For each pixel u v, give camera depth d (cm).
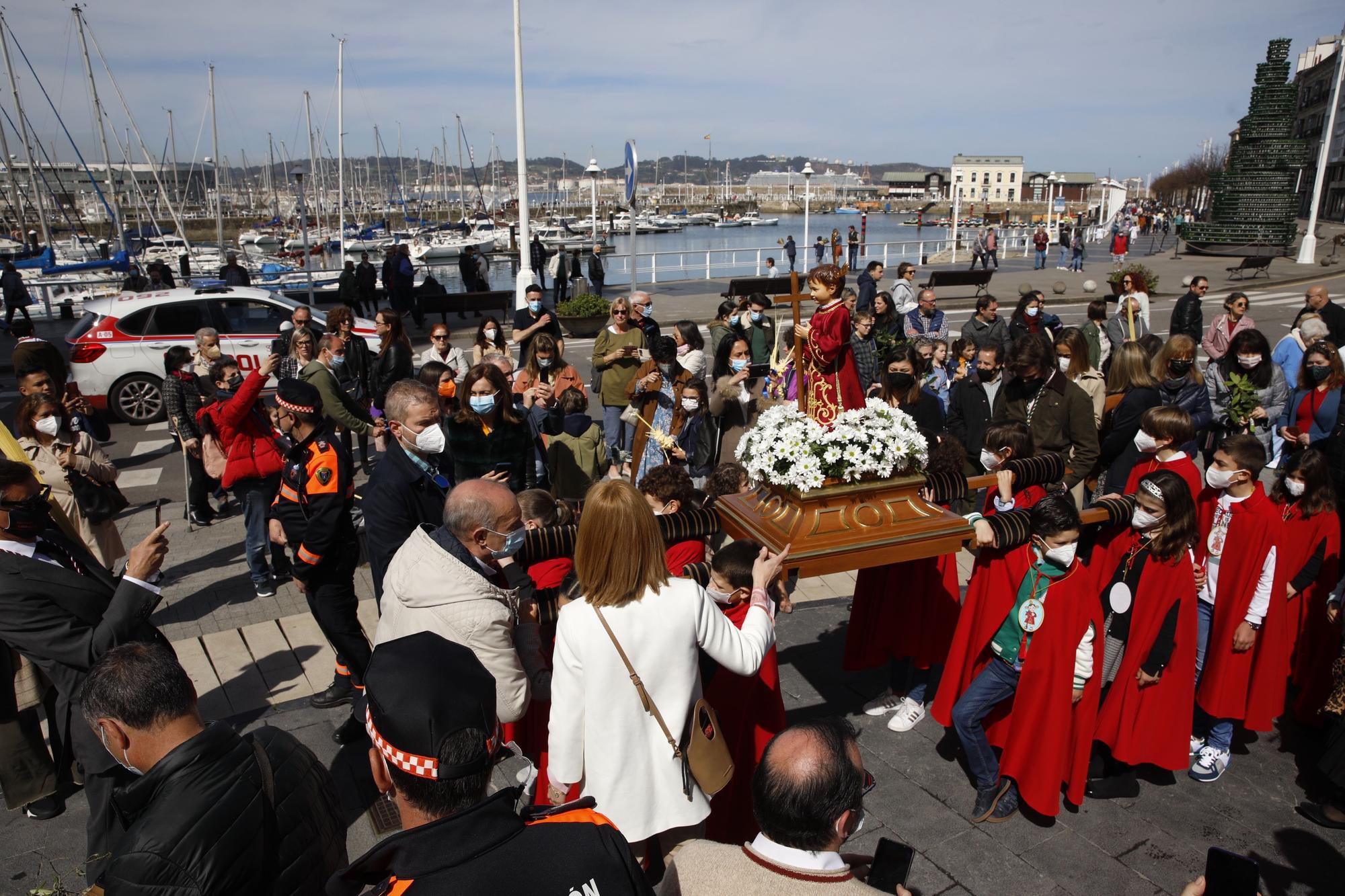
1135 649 405
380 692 180
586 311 1858
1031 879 374
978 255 2891
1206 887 214
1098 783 429
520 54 1756
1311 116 8706
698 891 211
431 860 165
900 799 428
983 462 476
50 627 327
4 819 417
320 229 5728
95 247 4453
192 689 239
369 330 1365
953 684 421
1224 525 446
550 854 170
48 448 545
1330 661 471
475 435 556
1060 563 380
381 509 438
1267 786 443
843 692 528
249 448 639
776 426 381
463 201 9294
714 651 299
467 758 176
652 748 286
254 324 1292
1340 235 3606
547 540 381
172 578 705
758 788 215
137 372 1231
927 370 895
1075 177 14275
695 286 2675
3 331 2052
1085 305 2259
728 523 400
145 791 214
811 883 204
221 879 202
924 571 456
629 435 905
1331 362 700
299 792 230
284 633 603
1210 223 3444
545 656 376
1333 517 466
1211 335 1043
